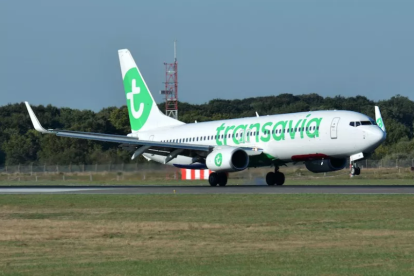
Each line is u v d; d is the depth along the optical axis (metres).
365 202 109.00
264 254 67.12
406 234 77.19
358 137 148.88
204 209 106.31
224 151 159.88
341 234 78.19
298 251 68.31
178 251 69.94
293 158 161.38
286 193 129.50
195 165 182.50
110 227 88.12
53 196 137.25
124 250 71.25
